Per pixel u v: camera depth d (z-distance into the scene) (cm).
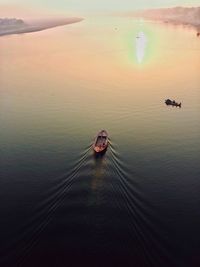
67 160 7200
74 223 5219
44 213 5481
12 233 5100
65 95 11475
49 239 4919
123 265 4516
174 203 5803
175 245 4866
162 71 14400
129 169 6794
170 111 9819
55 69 15388
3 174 6750
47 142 8050
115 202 5706
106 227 5112
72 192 5994
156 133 8425
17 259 4622
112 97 11131
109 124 8994
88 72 14600
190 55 17700
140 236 4975
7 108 10350
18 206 5741
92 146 7744
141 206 5650
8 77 14188
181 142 7956
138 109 10019
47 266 4503
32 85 12838
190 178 6550
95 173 6612
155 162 7100
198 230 5184
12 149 7769
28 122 9231
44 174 6694
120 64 15950
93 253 4678
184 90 11725
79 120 9275
